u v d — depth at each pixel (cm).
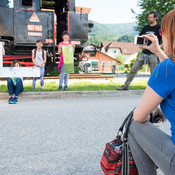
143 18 1984
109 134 333
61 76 702
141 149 140
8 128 357
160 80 115
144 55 658
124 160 144
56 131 344
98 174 219
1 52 600
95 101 607
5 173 220
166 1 1866
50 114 450
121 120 412
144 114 127
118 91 714
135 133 139
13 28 980
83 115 445
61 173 220
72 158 253
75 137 319
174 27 114
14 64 596
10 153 265
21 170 226
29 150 274
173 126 119
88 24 1120
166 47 123
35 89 711
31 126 368
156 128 129
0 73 571
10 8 974
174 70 111
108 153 150
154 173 140
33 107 517
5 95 625
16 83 575
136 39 254
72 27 1088
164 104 121
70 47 685
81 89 732
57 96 662
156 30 608
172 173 111
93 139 312
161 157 118
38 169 228
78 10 1109
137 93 743
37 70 586
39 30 1021
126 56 7431
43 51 691
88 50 1300
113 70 2806
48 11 1031
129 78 729
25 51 1102
